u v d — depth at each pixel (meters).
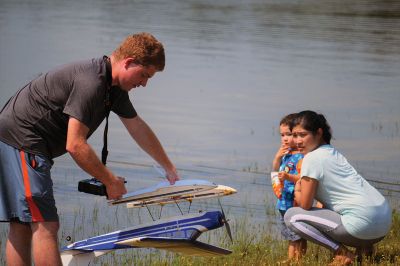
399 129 38.84
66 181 28.86
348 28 83.25
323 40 73.56
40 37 68.62
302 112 18.27
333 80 53.25
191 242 13.99
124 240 14.79
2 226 23.41
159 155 15.93
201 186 15.20
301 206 17.70
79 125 13.52
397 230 21.39
